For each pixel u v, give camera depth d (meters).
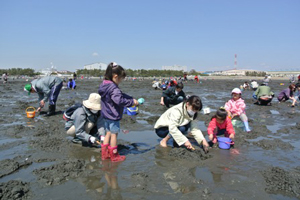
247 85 23.08
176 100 8.10
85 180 3.11
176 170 3.46
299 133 5.73
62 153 4.13
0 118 7.02
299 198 2.73
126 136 5.31
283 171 3.35
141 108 9.24
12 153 4.06
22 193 2.73
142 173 3.30
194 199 2.67
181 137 4.26
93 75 89.19
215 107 10.00
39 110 7.84
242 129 6.06
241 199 2.69
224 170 3.49
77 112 4.41
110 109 3.73
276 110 9.43
